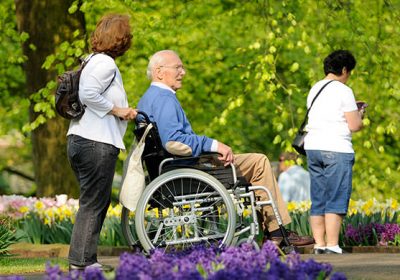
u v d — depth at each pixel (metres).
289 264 7.03
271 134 33.53
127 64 27.06
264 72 22.80
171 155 11.02
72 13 22.98
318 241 13.98
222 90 30.41
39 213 18.61
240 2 29.22
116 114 9.91
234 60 29.75
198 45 28.22
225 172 10.85
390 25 24.19
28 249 14.61
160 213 10.85
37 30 24.14
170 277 6.30
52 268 6.39
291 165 20.61
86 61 9.95
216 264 7.21
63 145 24.14
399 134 27.67
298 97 30.94
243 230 10.73
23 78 33.09
